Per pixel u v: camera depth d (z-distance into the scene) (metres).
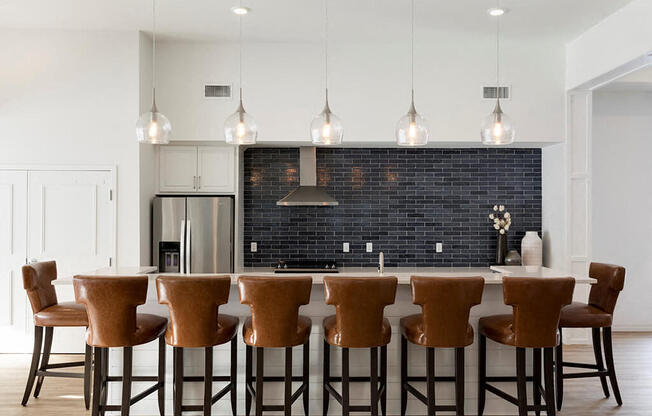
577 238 5.49
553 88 5.46
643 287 6.15
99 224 5.04
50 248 5.02
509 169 6.09
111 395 3.58
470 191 6.08
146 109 5.23
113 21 4.76
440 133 5.42
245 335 3.07
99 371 3.14
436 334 3.01
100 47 5.02
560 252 5.59
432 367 3.06
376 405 3.07
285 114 5.38
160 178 5.54
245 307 3.57
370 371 3.35
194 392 3.55
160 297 2.99
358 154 6.05
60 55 5.00
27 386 3.71
